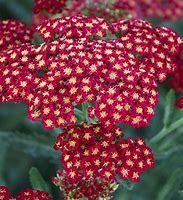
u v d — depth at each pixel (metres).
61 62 0.29
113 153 0.29
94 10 0.36
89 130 0.29
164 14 0.38
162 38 0.32
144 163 0.29
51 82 0.29
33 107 0.29
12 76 0.30
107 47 0.29
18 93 0.29
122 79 0.28
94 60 0.29
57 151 0.37
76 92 0.28
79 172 0.29
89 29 0.31
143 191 0.43
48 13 0.36
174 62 0.33
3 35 0.34
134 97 0.28
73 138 0.29
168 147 0.38
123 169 0.29
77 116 0.32
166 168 0.40
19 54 0.30
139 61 0.30
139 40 0.31
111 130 0.30
